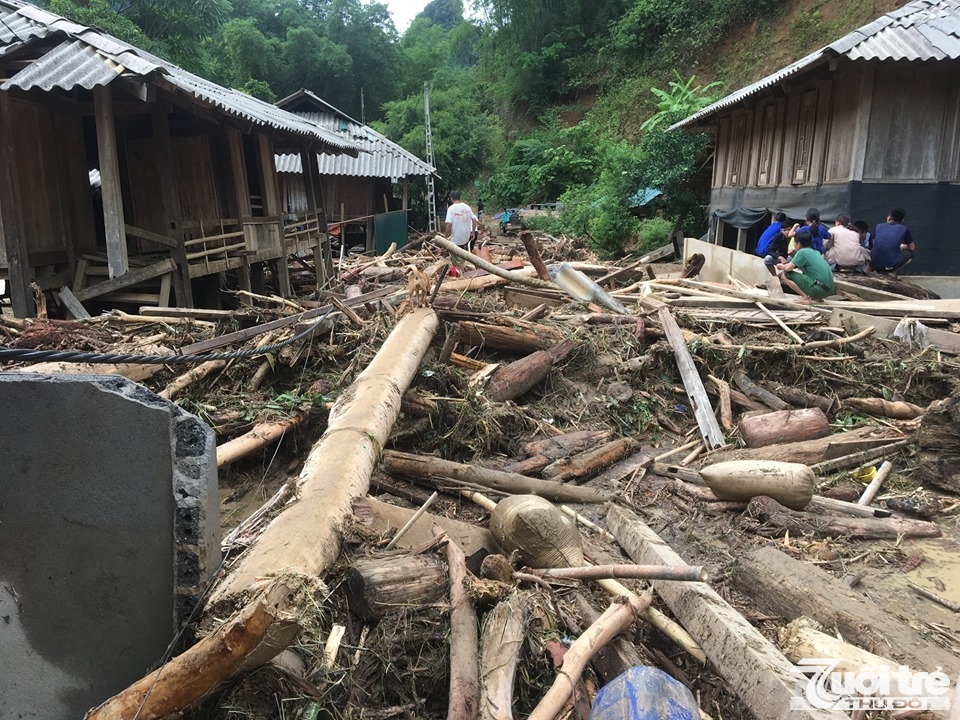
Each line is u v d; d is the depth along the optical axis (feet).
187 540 7.29
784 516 13.69
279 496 10.91
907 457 17.10
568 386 20.75
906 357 22.41
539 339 21.81
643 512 14.75
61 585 7.96
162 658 7.30
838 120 40.24
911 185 38.22
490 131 127.54
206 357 13.17
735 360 21.90
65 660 8.20
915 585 11.87
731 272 40.16
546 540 11.37
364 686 8.68
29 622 8.11
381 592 9.35
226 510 15.28
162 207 34.91
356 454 11.62
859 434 17.74
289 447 17.28
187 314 24.68
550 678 9.06
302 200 73.87
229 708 7.27
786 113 47.03
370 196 86.58
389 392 14.66
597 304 26.14
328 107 87.20
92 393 7.23
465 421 17.13
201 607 7.34
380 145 84.74
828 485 15.90
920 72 37.06
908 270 38.83
